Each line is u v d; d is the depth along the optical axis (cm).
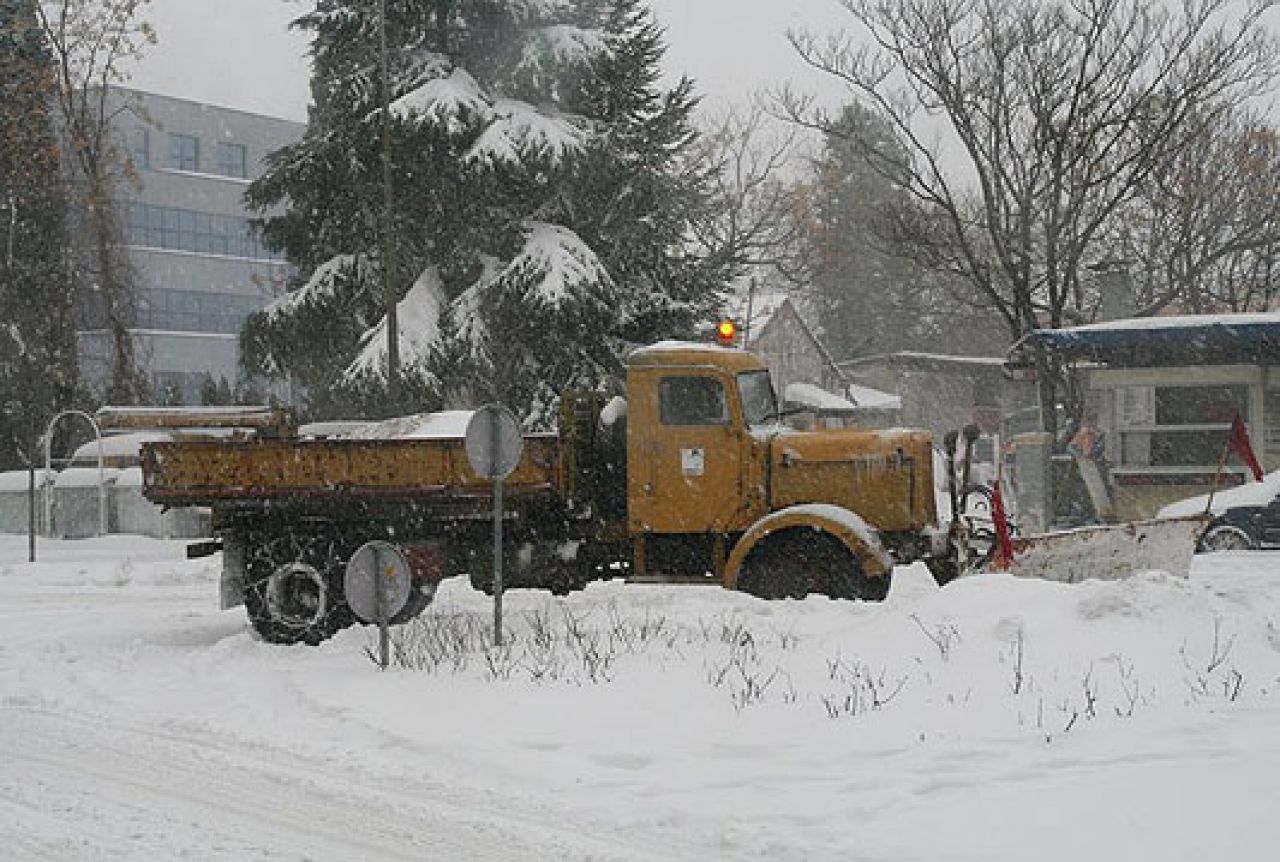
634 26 3262
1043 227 3136
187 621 1540
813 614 1188
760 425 1322
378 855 638
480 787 752
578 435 1320
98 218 4191
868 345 6631
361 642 1234
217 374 6562
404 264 3184
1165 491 2445
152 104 6438
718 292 3288
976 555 1320
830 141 5884
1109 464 2544
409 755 830
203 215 6594
